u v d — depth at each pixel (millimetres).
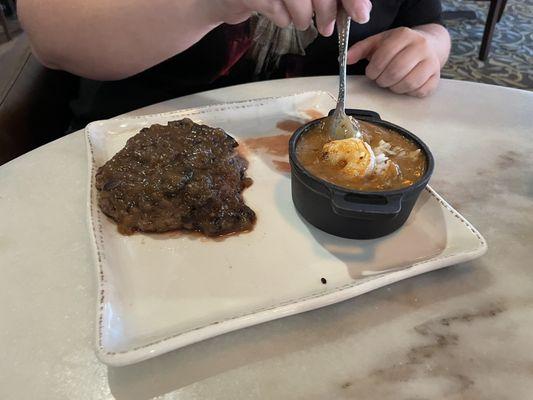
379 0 1277
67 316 585
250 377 532
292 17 779
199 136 815
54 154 865
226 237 707
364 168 681
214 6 905
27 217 727
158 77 1274
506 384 532
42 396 501
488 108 1053
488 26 2844
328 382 529
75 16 964
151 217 700
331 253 688
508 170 873
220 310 597
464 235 697
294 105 1002
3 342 550
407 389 523
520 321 606
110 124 893
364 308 617
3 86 1059
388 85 1073
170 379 526
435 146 923
